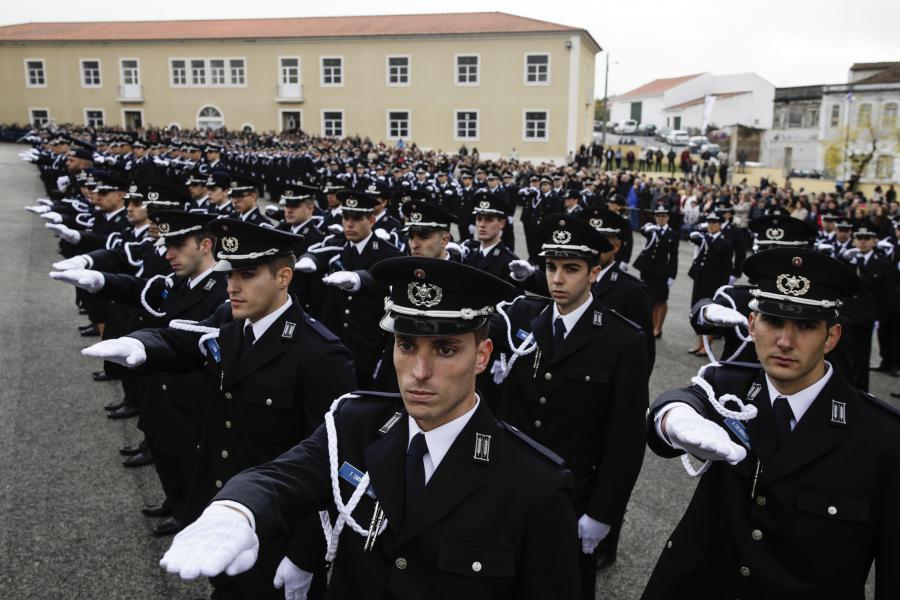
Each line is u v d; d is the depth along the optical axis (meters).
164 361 3.00
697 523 2.61
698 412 2.40
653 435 2.47
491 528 1.94
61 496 4.88
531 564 1.93
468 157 34.38
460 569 1.89
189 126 44.19
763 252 2.46
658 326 10.02
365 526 1.99
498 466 2.00
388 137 42.12
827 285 2.40
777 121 53.56
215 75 43.47
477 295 2.00
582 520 3.40
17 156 31.50
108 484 5.08
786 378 2.43
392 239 7.87
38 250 13.00
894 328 8.95
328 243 6.90
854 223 10.49
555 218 3.54
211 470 3.29
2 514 4.61
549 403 3.59
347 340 5.86
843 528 2.33
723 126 57.44
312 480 2.06
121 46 44.00
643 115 70.25
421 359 1.98
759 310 2.43
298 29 43.44
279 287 3.21
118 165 17.14
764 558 2.40
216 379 3.26
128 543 4.37
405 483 2.01
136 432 5.95
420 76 41.12
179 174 18.52
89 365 7.48
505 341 3.84
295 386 3.15
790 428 2.47
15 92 45.31
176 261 4.27
